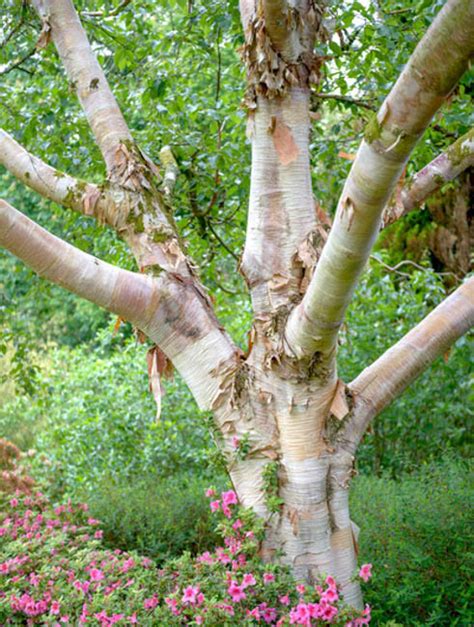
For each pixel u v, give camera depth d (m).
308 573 2.59
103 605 2.54
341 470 2.64
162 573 2.78
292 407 2.56
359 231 1.89
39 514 3.78
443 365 5.12
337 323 2.29
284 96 2.65
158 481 5.13
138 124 5.04
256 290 2.65
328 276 2.07
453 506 3.61
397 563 3.13
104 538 4.08
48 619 2.61
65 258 2.42
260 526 2.55
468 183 6.75
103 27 4.19
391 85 3.58
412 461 5.62
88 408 6.19
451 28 1.46
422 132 1.68
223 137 4.45
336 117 7.32
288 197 2.66
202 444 5.82
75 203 2.77
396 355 2.68
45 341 9.97
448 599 2.88
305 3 2.65
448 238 7.02
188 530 4.07
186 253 2.78
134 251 2.75
